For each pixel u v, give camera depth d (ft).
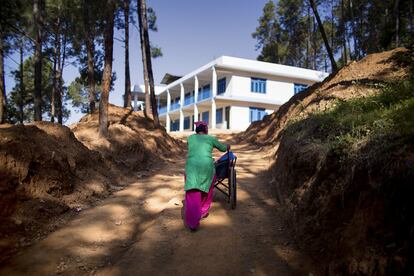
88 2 70.38
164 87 146.92
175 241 16.75
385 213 11.16
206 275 14.02
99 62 94.63
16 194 17.54
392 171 11.21
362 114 17.74
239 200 22.85
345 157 14.65
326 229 14.15
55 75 92.12
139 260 15.02
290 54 170.19
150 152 39.93
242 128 105.50
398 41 74.95
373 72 37.27
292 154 21.98
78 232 17.78
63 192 21.31
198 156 18.90
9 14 53.78
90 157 26.96
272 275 13.84
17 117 114.83
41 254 15.37
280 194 21.90
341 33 118.42
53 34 89.30
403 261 9.67
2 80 49.96
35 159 19.70
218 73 108.27
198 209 18.15
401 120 13.34
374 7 105.91
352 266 11.14
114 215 20.58
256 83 108.17
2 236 15.57
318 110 30.09
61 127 26.13
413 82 19.83
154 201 23.56
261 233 17.56
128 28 67.51
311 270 13.35
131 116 54.34
